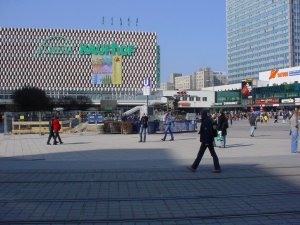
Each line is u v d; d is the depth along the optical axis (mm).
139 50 162625
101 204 8609
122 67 160875
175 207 8289
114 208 8250
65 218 7520
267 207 8211
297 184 10727
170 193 9664
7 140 29719
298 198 9047
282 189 10047
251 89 133375
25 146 24047
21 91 122688
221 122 21750
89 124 41188
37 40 154500
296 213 7723
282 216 7508
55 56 156000
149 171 13125
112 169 13609
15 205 8547
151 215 7668
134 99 155750
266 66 165500
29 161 16219
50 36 155500
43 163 15461
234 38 186750
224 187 10367
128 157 17547
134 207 8328
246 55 178000
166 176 12141
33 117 49906
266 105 130875
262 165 14359
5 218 7527
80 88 157500
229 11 190500
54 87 155500
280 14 157375
